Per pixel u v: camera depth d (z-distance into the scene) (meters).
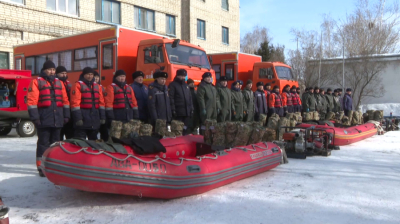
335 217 3.83
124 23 18.81
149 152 4.68
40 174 5.48
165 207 4.12
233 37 26.34
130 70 10.02
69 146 3.87
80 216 3.81
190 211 3.97
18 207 4.10
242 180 5.46
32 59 12.86
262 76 14.10
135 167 3.96
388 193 4.75
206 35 23.70
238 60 14.22
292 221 3.70
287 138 7.47
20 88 10.71
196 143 5.89
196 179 4.37
